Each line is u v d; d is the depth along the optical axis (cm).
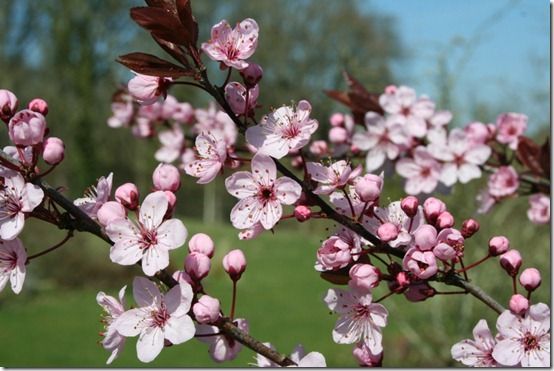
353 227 24
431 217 24
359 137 45
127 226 23
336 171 24
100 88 275
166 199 23
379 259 24
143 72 23
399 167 45
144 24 23
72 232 23
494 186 47
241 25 24
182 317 23
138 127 54
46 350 106
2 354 104
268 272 183
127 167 278
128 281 171
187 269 23
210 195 325
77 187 276
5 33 265
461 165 45
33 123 23
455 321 76
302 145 24
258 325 122
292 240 237
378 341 24
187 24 23
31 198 23
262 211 24
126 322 23
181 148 52
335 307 25
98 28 267
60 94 274
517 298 24
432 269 23
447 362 76
